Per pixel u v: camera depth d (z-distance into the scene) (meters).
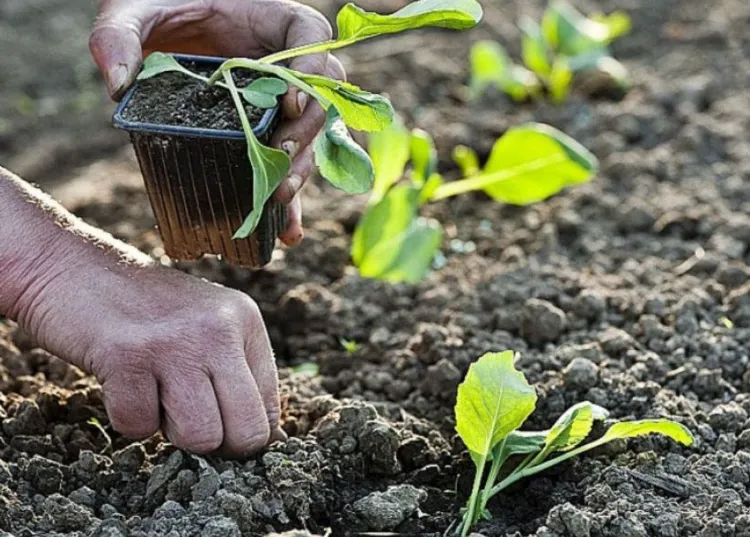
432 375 2.79
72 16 5.60
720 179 3.80
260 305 3.35
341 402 2.59
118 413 2.18
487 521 2.30
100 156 4.56
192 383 2.15
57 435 2.48
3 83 5.04
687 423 2.50
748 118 4.11
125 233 3.78
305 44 2.34
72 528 2.17
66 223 2.24
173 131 2.12
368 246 3.34
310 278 3.47
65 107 4.89
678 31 4.91
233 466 2.29
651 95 4.34
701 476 2.33
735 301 3.03
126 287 2.19
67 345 2.17
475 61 4.36
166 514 2.17
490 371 2.20
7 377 2.79
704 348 2.86
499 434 2.22
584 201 3.76
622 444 2.43
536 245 3.54
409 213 3.35
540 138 3.38
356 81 4.60
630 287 3.23
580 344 2.92
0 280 2.17
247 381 2.19
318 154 2.12
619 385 2.65
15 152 4.61
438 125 4.30
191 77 2.26
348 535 2.25
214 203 2.26
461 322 3.08
